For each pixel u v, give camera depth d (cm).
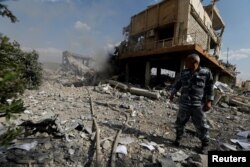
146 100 1055
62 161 307
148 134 482
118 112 704
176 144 423
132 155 352
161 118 676
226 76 2877
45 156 311
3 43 199
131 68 2320
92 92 1253
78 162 309
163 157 352
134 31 2233
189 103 403
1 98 201
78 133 423
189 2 1577
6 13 229
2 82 181
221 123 716
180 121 419
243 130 630
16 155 305
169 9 1733
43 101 759
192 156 364
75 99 903
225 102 1202
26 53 1129
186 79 409
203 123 397
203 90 402
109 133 448
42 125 407
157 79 2148
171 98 454
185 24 1582
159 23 1831
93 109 698
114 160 315
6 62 201
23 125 409
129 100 1023
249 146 450
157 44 1834
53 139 379
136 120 610
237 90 2381
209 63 1889
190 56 404
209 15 2417
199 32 1909
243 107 1095
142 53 1703
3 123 423
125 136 440
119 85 1433
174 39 1598
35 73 1147
